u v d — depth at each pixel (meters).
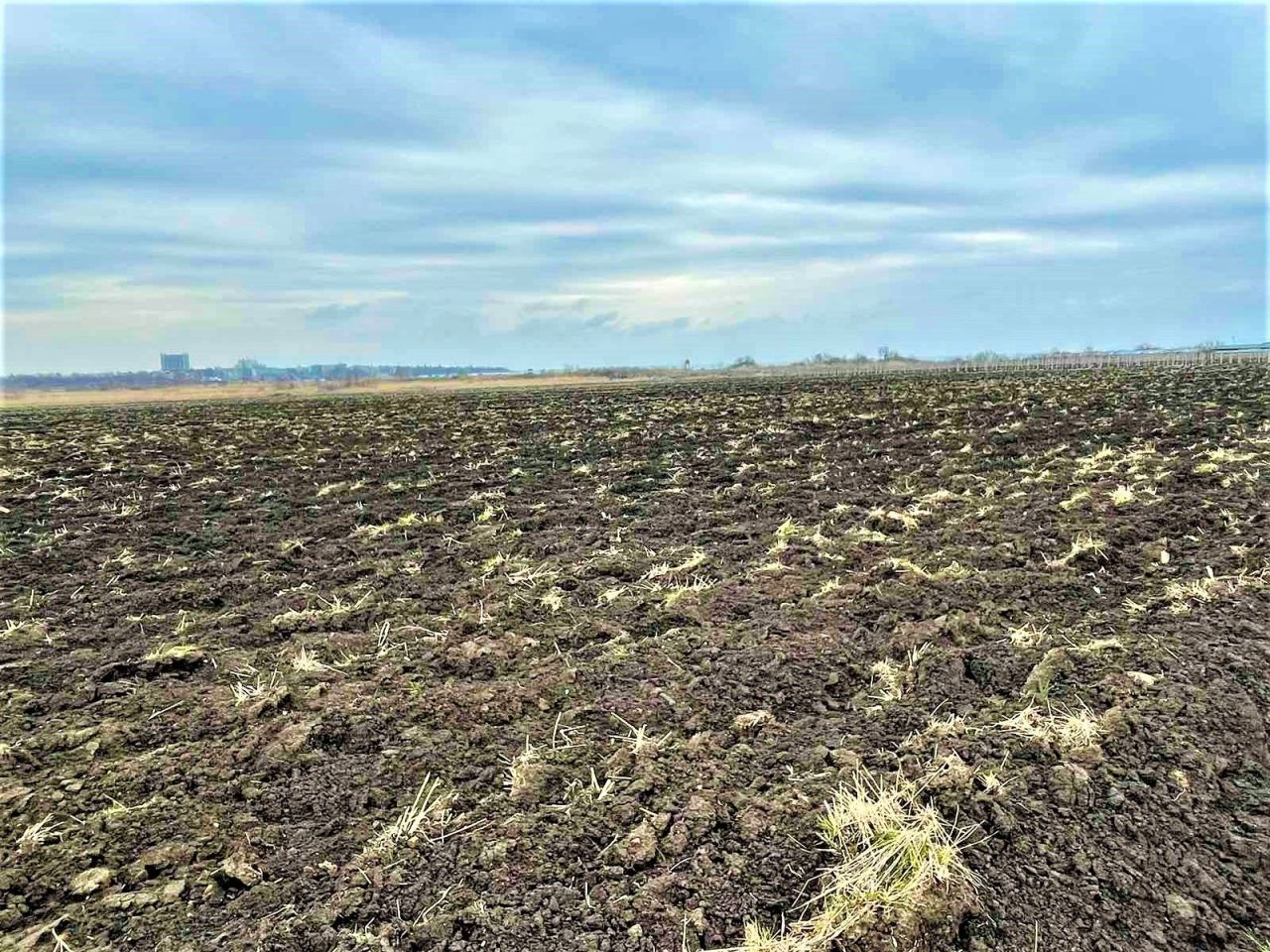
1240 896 3.12
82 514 11.66
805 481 12.30
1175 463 11.31
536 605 6.87
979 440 15.89
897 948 2.91
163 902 3.26
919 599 6.42
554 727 4.67
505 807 3.85
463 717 4.81
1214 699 4.30
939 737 4.20
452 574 8.08
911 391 32.69
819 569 7.48
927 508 9.94
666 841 3.49
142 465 16.41
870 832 3.40
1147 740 4.02
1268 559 6.40
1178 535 7.76
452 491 12.89
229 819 3.83
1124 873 3.24
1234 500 8.67
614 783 3.98
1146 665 4.80
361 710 4.84
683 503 11.20
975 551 7.55
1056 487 10.60
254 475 14.91
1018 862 3.31
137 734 4.69
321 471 15.33
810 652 5.49
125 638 6.48
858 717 4.63
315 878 3.38
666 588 7.16
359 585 7.77
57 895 3.35
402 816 3.76
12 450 19.73
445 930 3.01
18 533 10.45
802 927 2.99
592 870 3.35
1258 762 3.85
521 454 17.06
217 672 5.61
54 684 5.51
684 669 5.36
